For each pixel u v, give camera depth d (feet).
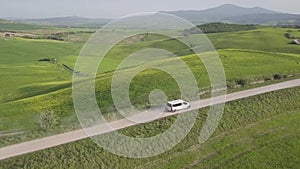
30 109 121.29
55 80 243.40
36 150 87.25
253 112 118.62
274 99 129.18
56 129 98.99
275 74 160.66
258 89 138.72
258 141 104.22
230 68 170.91
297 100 132.05
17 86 214.28
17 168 81.25
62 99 130.41
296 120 118.42
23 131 99.86
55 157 85.51
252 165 92.43
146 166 87.76
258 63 186.09
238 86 141.69
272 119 117.91
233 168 90.94
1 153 86.07
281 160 94.99
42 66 308.60
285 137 107.55
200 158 93.61
